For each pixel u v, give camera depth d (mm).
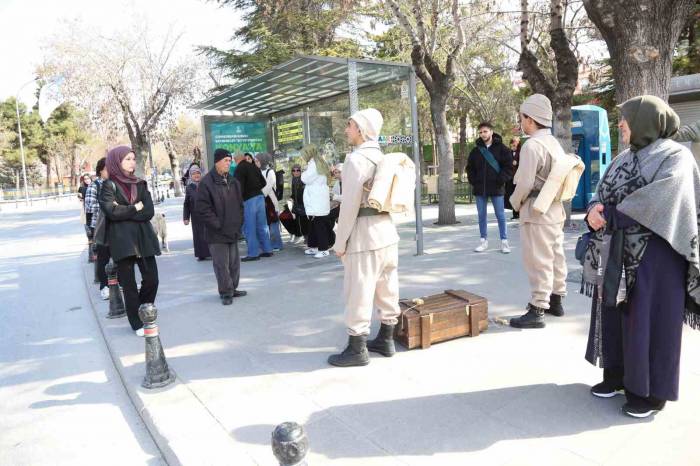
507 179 7727
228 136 11695
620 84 5738
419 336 4234
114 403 3990
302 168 9562
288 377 3904
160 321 5602
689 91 10812
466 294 4668
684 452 2668
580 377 3586
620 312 3141
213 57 19156
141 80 26234
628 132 2941
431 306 4406
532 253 4422
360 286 3869
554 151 4367
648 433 2863
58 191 50312
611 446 2758
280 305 5918
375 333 4711
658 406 3016
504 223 7797
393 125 8211
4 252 13008
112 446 3375
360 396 3492
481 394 3404
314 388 3674
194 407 3533
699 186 2807
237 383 3871
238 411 3424
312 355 4332
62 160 62688
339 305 5766
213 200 5941
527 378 3598
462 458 2725
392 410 3273
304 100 10789
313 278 7164
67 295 7734
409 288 6090
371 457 2787
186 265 8883
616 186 2980
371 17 16453
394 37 15820
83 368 4758
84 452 3324
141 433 3523
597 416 3070
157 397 3734
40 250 12891
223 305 6098
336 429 3096
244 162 8680
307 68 8102
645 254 2869
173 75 26609
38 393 4242
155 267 5320
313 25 17141
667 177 2729
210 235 6012
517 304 5246
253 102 10906
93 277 8516
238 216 6141
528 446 2801
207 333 5094
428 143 32594
